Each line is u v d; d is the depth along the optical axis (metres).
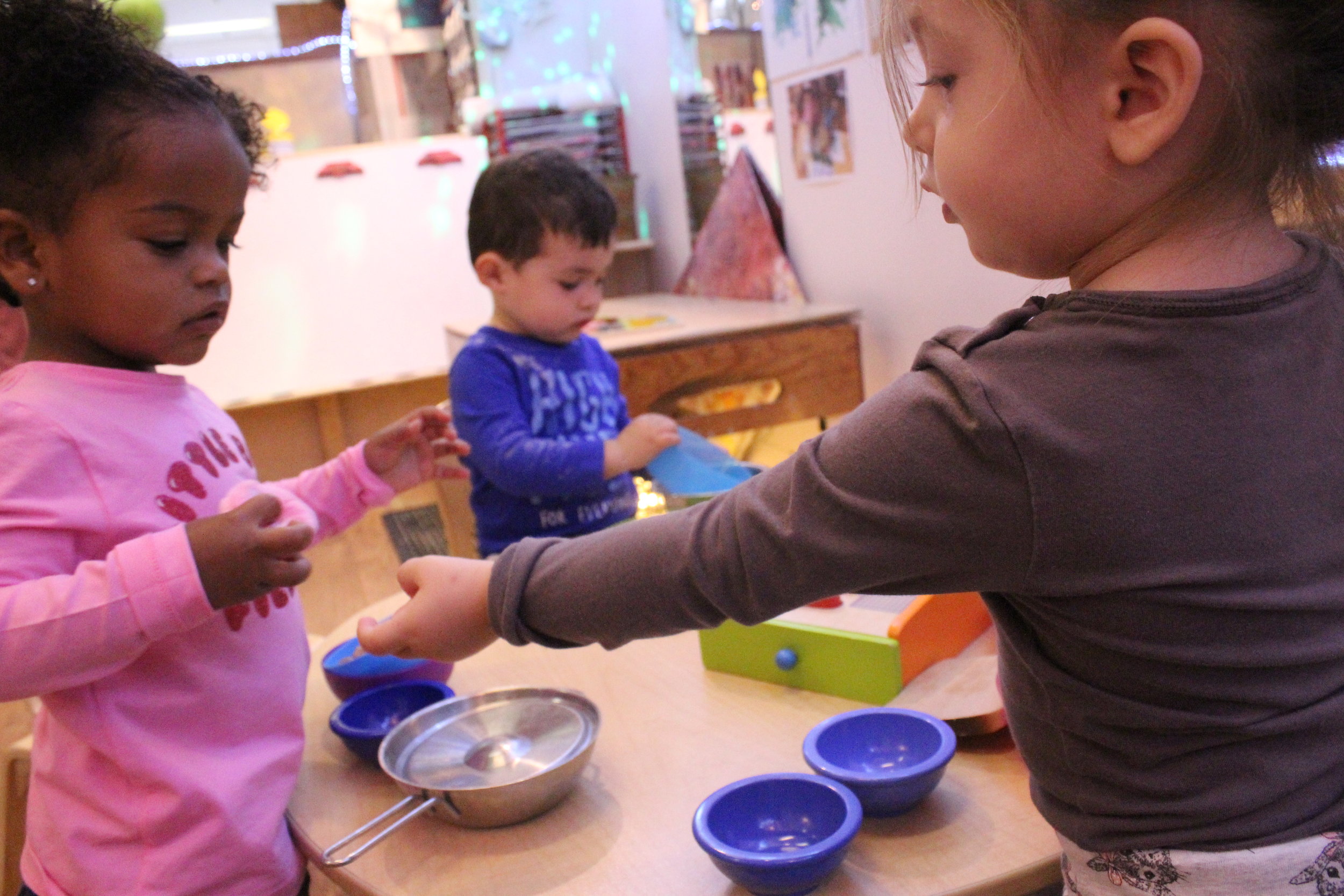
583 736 0.78
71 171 0.72
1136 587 0.49
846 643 0.84
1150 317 0.48
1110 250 0.52
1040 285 1.14
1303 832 0.50
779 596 0.55
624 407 1.55
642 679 0.93
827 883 0.63
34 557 0.70
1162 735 0.52
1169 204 0.49
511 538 1.44
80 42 0.73
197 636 0.78
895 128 1.60
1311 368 0.50
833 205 1.80
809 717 0.84
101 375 0.78
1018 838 0.66
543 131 2.56
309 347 2.77
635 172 2.59
